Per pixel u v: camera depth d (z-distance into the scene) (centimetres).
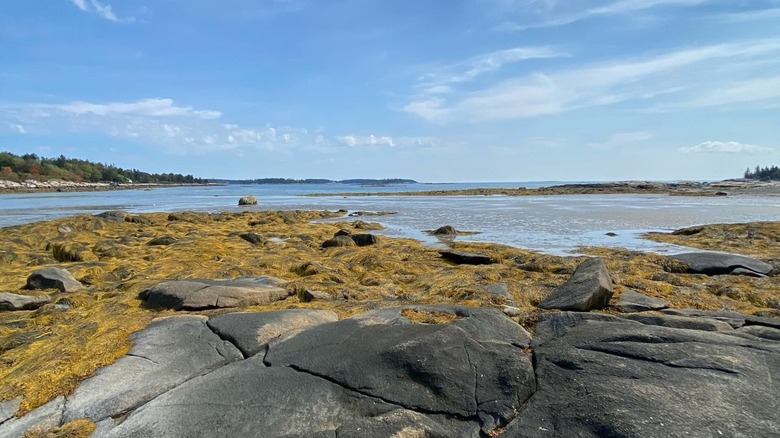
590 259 1336
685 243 2395
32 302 1211
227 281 1295
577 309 1034
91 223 2886
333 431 573
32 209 5481
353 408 628
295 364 742
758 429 525
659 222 3606
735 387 605
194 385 698
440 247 2242
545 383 661
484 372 686
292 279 1512
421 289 1365
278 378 703
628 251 1983
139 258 1930
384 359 724
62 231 2642
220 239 2438
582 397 611
